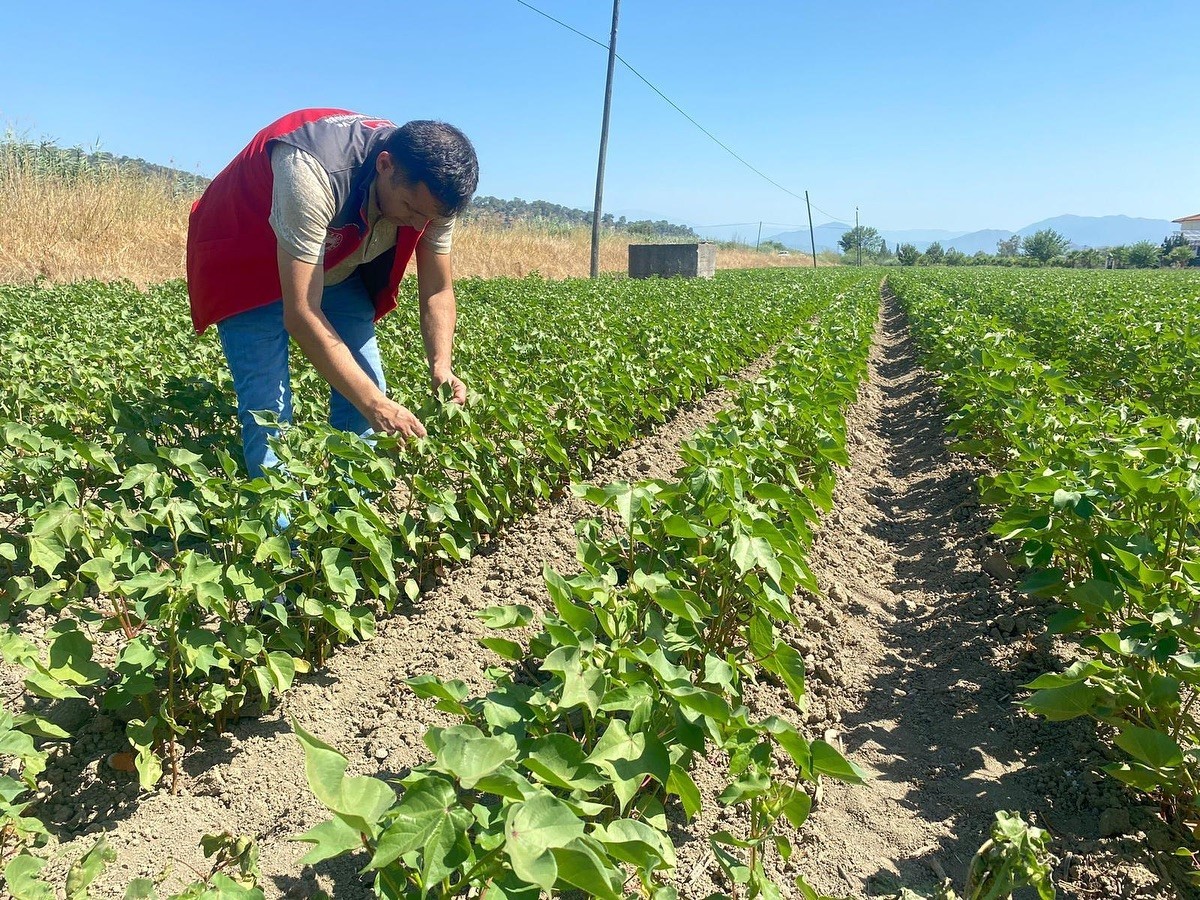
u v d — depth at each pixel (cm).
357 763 303
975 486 630
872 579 504
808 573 315
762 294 2038
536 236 3788
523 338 894
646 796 240
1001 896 220
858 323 1320
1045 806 297
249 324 393
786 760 318
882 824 290
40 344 705
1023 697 360
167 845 262
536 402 504
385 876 181
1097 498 335
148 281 1831
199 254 383
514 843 142
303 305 359
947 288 2352
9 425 380
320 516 331
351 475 360
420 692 223
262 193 364
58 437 420
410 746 311
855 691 377
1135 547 309
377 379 480
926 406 991
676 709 225
